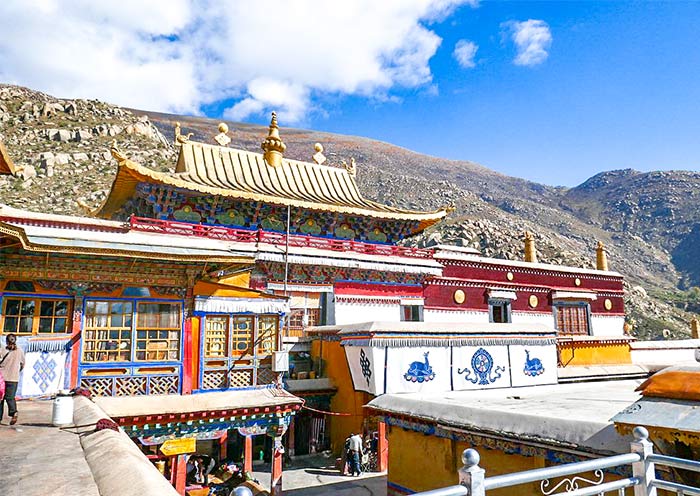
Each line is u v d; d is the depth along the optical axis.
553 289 39.53
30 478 6.92
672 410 7.71
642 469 6.04
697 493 5.63
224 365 18.67
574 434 9.53
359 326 22.08
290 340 26.59
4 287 15.80
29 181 83.88
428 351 21.70
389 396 15.37
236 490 3.44
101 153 97.38
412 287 33.22
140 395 17.06
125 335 17.28
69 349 16.36
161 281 17.98
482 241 97.75
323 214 31.75
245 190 29.86
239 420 17.78
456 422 12.17
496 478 4.82
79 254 15.95
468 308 35.28
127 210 32.41
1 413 11.34
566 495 5.45
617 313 42.91
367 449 22.00
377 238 34.56
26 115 104.69
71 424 11.42
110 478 6.63
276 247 28.08
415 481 13.90
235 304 19.06
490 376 23.02
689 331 99.69
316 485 19.83
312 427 24.36
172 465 16.72
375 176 169.75
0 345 13.03
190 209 28.44
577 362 32.38
